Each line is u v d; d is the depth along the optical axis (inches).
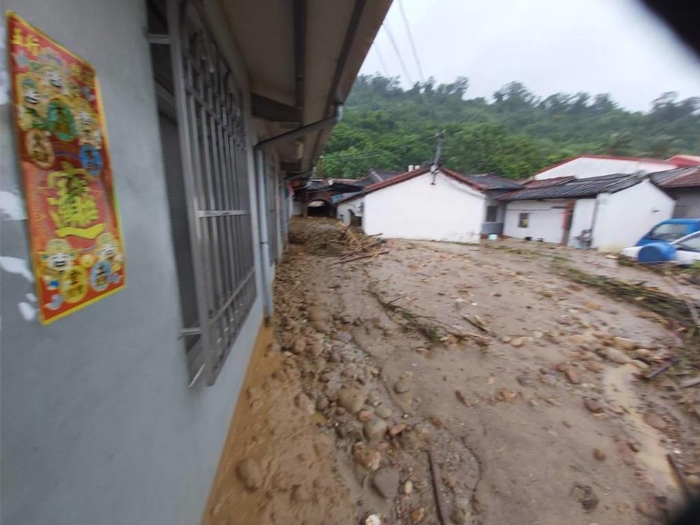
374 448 83.7
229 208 78.0
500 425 95.0
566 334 154.9
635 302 202.5
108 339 33.2
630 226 441.4
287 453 78.9
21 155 23.2
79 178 29.2
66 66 27.9
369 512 68.1
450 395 106.7
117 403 34.5
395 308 175.2
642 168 626.8
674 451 89.1
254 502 66.3
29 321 23.6
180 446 51.2
